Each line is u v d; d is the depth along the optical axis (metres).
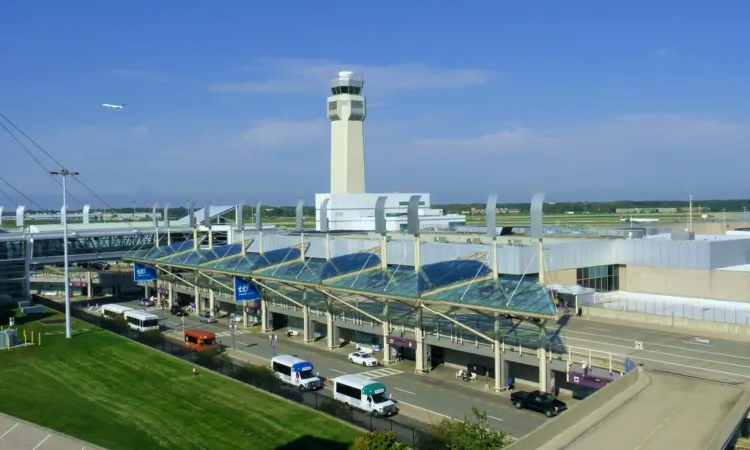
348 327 72.12
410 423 47.97
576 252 80.81
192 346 73.75
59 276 132.50
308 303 77.69
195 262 95.88
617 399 39.22
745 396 39.56
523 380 58.56
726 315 68.38
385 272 67.94
